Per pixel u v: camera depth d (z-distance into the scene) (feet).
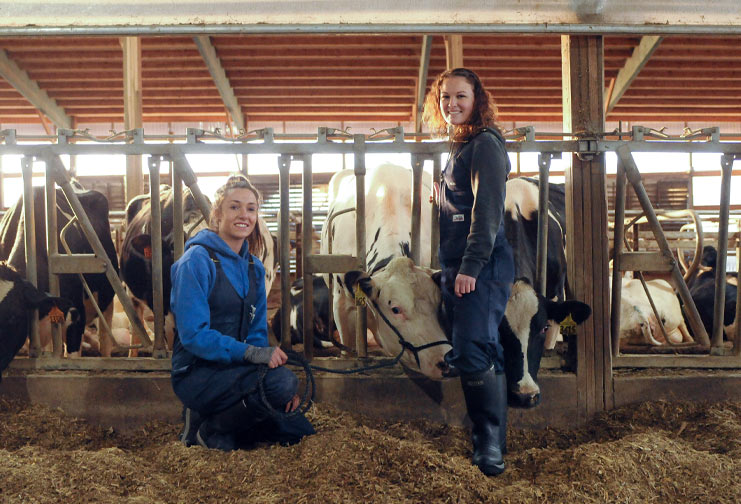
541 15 9.52
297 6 9.55
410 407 9.36
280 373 7.68
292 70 33.73
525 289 7.97
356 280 8.59
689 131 9.57
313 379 8.48
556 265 11.03
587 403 9.46
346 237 11.77
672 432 8.70
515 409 9.44
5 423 8.82
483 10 9.53
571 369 9.69
